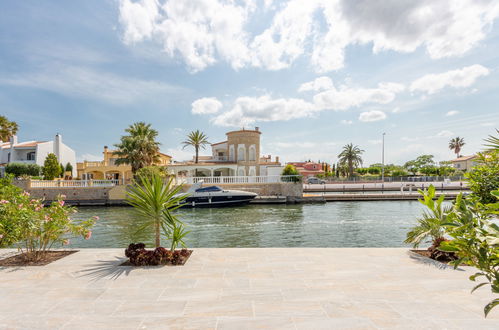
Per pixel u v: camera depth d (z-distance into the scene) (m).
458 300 3.69
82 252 6.51
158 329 2.91
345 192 39.06
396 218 18.92
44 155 40.69
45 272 4.98
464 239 1.92
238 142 42.00
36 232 5.71
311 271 5.03
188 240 12.67
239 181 32.19
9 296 3.86
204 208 25.59
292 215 20.89
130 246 5.69
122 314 3.28
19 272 4.97
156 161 36.19
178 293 3.97
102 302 3.65
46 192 29.73
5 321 3.10
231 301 3.68
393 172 67.06
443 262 5.58
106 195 30.41
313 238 13.12
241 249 6.74
